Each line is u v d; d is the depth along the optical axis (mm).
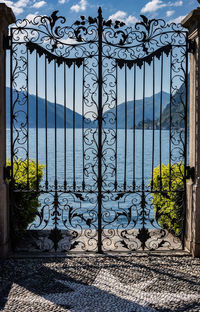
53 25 4387
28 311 3021
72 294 3365
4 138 4410
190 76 4559
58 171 17672
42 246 4719
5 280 3701
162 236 4703
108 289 3482
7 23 4410
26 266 4117
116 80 4406
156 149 31297
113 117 4422
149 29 4441
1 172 4340
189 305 3146
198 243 4461
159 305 3145
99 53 4379
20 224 4945
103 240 4914
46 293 3387
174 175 4809
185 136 4578
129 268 4066
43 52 4387
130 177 15375
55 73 4379
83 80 4398
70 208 4562
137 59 4426
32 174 5238
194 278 3770
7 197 4477
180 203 4914
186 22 4398
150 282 3660
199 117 4367
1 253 4363
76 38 4391
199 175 4480
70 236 5273
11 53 4355
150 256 4477
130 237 5250
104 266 4121
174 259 4379
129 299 3262
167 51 4465
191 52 4477
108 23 4398
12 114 4398
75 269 4027
